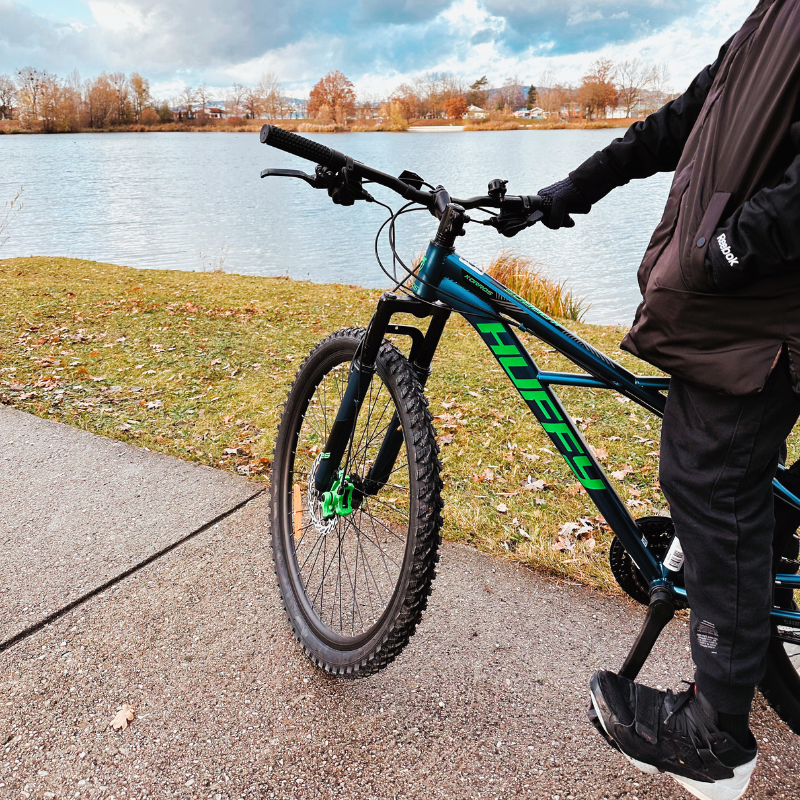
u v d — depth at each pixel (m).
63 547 2.46
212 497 2.83
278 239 14.45
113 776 1.57
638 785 1.57
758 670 1.28
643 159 1.58
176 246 13.68
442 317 1.67
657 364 1.28
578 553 2.47
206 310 6.56
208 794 1.53
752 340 1.14
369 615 2.10
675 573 1.55
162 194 23.30
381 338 1.67
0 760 1.60
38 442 3.35
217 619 2.11
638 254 12.25
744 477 1.22
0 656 1.93
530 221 1.64
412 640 2.03
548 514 2.77
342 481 1.79
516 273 8.11
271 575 2.33
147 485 2.93
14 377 4.34
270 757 1.62
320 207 19.91
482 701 1.81
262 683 1.85
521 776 1.59
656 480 3.14
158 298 7.08
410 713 1.76
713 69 1.46
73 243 13.91
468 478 3.07
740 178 1.10
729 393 1.17
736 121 1.11
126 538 2.52
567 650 2.00
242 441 3.40
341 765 1.61
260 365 4.75
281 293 7.75
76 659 1.92
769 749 1.68
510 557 2.45
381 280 10.65
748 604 1.25
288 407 2.08
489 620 2.12
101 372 4.52
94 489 2.88
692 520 1.28
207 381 4.39
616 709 1.43
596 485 1.62
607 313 8.52
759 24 1.12
